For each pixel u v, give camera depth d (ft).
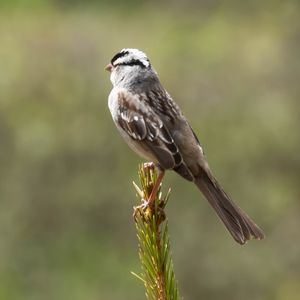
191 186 59.41
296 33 67.56
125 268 61.93
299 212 61.62
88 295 61.31
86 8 74.95
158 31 70.90
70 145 63.00
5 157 63.21
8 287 61.26
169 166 24.29
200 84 64.80
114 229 62.34
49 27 68.44
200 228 59.26
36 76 65.21
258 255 59.21
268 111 63.21
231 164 62.28
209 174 24.20
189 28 70.85
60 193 62.39
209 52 67.31
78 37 67.36
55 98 64.49
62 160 62.80
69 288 61.57
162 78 65.46
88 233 62.44
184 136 24.86
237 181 62.18
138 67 26.35
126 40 68.80
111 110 26.55
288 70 65.16
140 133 25.39
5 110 63.98
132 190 62.28
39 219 62.44
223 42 67.92
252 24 69.67
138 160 62.75
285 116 63.05
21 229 62.34
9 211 62.44
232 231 22.44
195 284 58.90
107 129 63.46
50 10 73.92
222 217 23.02
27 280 61.67
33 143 63.05
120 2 75.00
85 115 64.08
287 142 62.44
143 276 19.29
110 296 61.26
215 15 71.92
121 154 62.80
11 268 61.62
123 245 62.18
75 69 65.98
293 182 62.18
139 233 19.36
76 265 62.08
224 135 63.05
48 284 61.57
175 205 59.36
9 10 73.15
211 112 63.72
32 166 62.80
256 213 61.82
